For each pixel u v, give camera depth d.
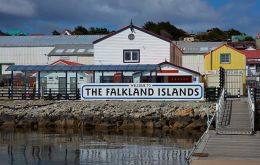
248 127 30.09
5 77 71.50
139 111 44.59
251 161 20.25
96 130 42.66
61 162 25.94
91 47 74.88
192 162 20.12
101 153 28.73
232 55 61.62
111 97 47.12
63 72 52.38
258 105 40.06
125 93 46.84
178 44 85.81
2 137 37.31
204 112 42.66
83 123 45.25
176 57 67.38
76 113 46.00
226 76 55.94
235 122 31.73
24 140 35.34
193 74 54.06
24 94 50.59
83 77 54.59
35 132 41.25
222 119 32.69
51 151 29.73
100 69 49.59
